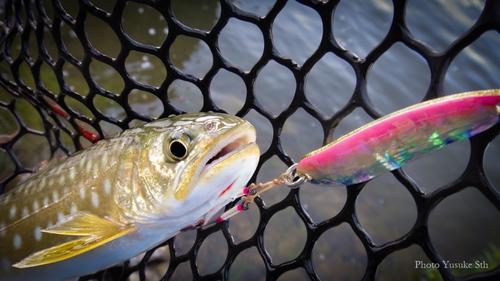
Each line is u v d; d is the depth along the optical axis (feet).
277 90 1.22
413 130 0.30
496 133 0.28
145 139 0.41
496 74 1.13
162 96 0.46
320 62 1.30
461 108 0.27
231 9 0.39
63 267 0.43
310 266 0.40
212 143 0.37
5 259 0.44
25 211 0.44
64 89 0.49
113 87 1.15
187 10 1.41
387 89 1.19
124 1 0.41
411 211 1.03
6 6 0.51
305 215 0.40
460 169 1.08
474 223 1.01
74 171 0.43
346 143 0.32
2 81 0.57
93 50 0.45
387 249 0.35
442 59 0.29
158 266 0.86
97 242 0.39
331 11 0.34
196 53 1.28
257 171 0.44
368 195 1.07
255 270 0.90
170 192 0.39
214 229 0.46
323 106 1.18
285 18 1.40
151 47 0.43
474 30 0.27
